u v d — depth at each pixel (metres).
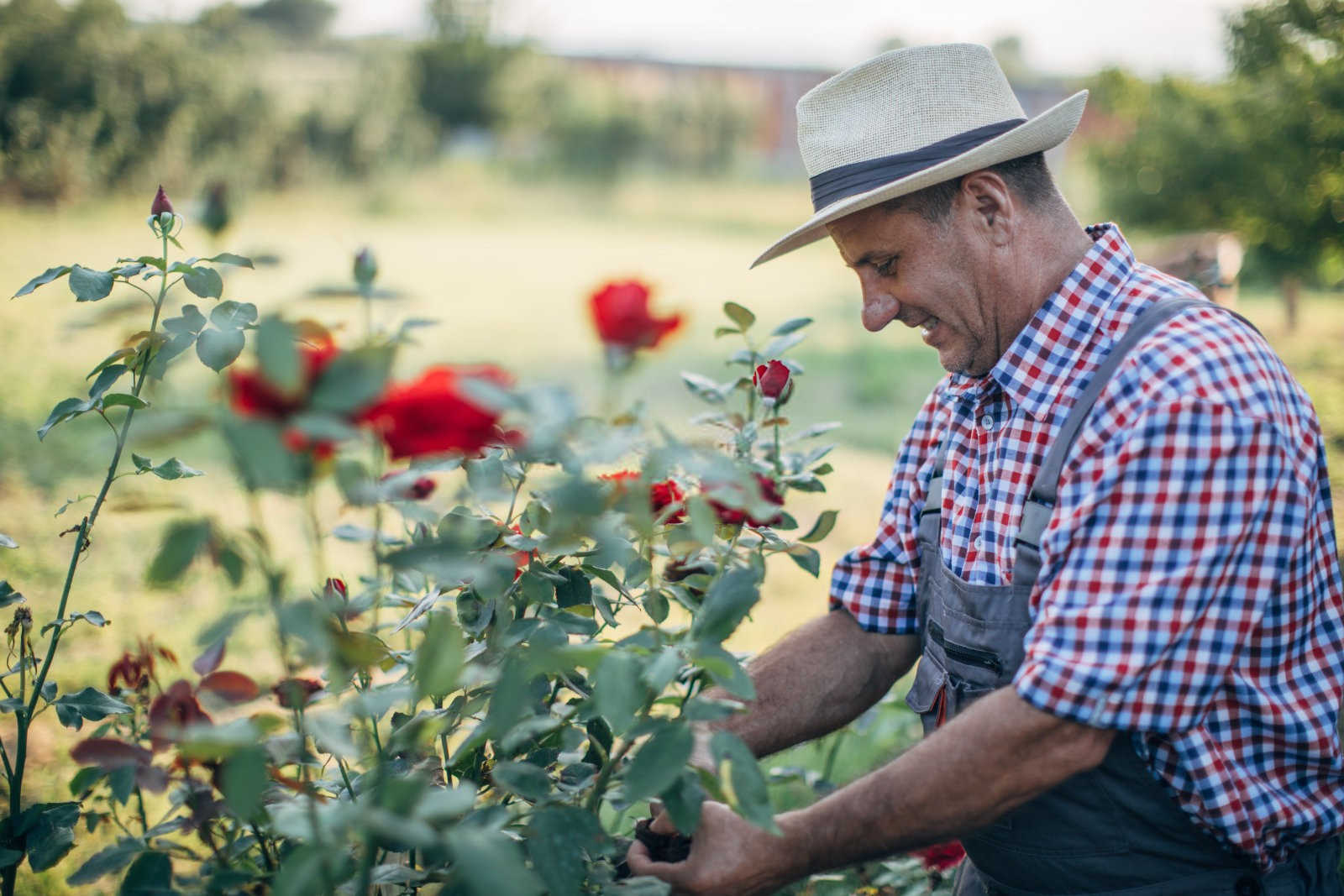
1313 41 6.94
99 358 7.74
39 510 4.68
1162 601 1.12
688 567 1.43
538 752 1.31
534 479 1.26
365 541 1.19
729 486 1.04
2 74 17.77
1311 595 1.23
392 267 14.61
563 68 30.59
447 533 1.26
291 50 34.09
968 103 1.34
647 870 1.23
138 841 1.13
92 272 1.35
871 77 1.36
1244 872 1.28
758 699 1.53
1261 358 1.19
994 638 1.32
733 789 1.00
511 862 0.89
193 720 1.06
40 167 17.45
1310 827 1.25
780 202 26.69
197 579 3.72
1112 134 8.64
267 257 1.33
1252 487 1.12
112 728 1.64
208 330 1.33
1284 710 1.22
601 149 28.06
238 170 20.62
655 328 0.98
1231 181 7.39
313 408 0.87
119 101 18.69
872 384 8.13
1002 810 1.18
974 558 1.38
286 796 1.21
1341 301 10.66
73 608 3.70
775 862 1.20
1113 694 1.12
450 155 27.12
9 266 11.58
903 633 1.59
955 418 1.45
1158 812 1.26
